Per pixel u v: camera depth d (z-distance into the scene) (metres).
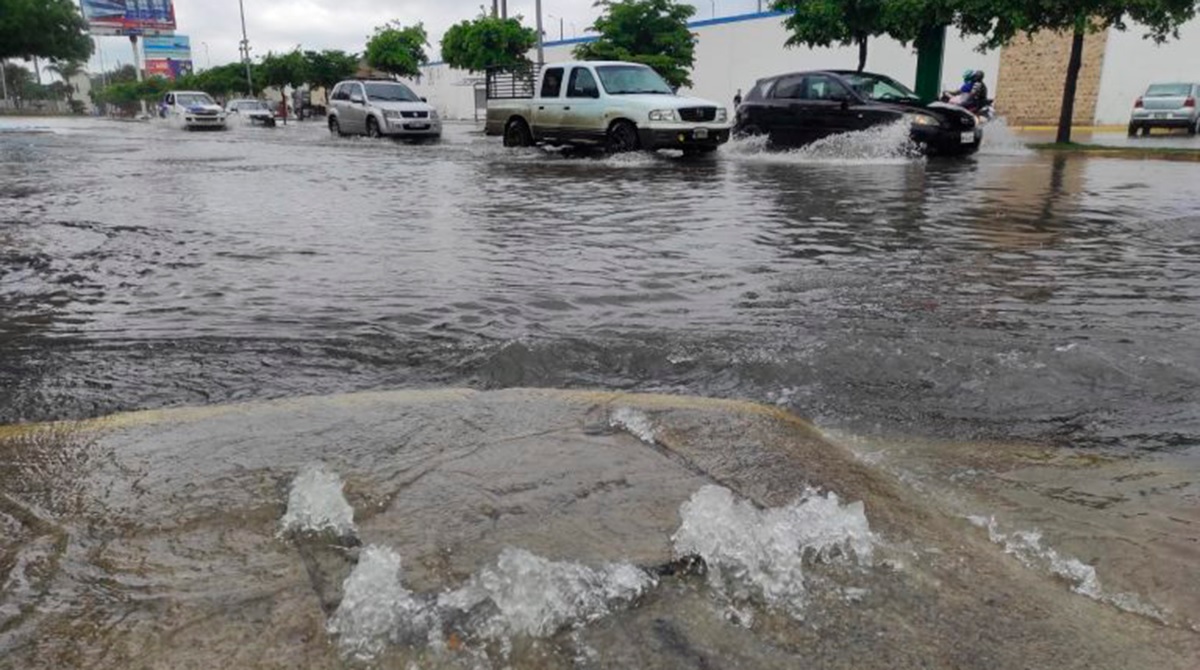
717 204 8.07
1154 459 2.46
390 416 2.52
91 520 1.84
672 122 13.54
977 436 2.65
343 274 4.86
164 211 7.54
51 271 4.91
